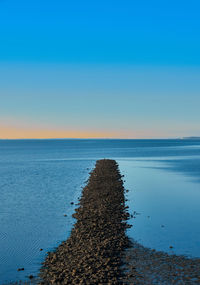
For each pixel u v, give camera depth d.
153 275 15.29
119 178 51.44
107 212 27.53
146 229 23.28
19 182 52.09
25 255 18.94
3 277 15.93
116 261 17.11
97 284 14.45
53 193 41.19
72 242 20.19
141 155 120.44
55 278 15.21
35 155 133.50
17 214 29.61
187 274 15.31
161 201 33.66
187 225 24.31
